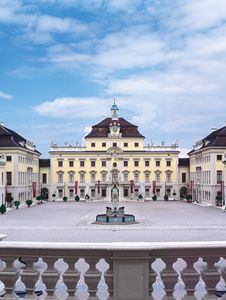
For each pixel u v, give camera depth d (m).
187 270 6.51
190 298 6.50
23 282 6.51
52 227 47.72
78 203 100.31
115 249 6.26
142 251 6.29
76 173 113.75
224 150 92.25
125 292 6.32
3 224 51.41
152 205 91.19
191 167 116.62
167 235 39.84
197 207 84.94
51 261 6.51
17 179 91.94
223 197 87.88
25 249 6.47
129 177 113.75
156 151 113.69
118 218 53.59
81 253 6.45
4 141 92.19
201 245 6.39
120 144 113.88
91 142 113.88
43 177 117.69
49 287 6.51
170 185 113.88
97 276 6.43
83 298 6.52
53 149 114.06
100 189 112.94
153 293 6.82
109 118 119.31
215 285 6.47
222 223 51.94
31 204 90.44
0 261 6.63
